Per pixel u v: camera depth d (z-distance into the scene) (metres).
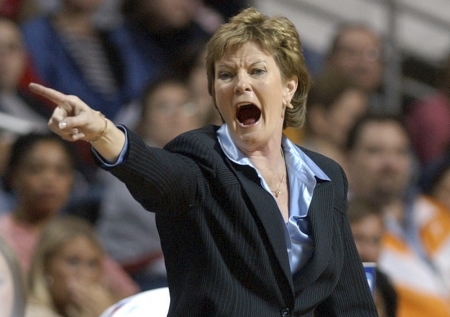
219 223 6.73
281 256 6.75
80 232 13.88
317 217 7.05
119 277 15.37
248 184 6.85
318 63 23.06
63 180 15.62
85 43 19.42
